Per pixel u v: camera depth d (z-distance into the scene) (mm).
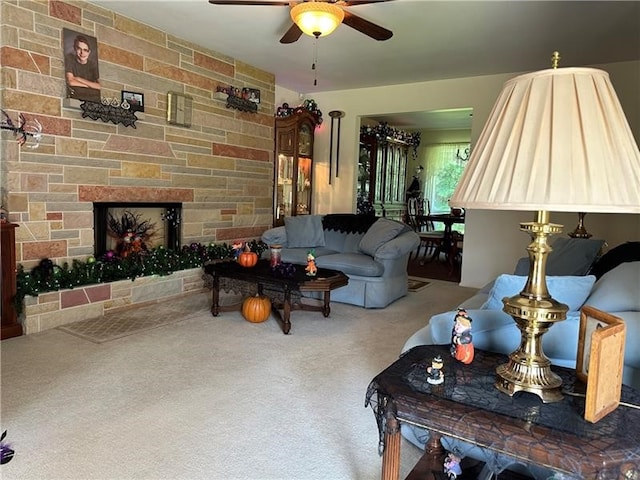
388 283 4371
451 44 4273
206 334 3346
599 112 1049
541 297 1220
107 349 2971
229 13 3744
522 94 1129
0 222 3012
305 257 4562
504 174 1077
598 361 1097
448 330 1766
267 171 5707
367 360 2916
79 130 3572
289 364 2811
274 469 1744
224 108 4988
